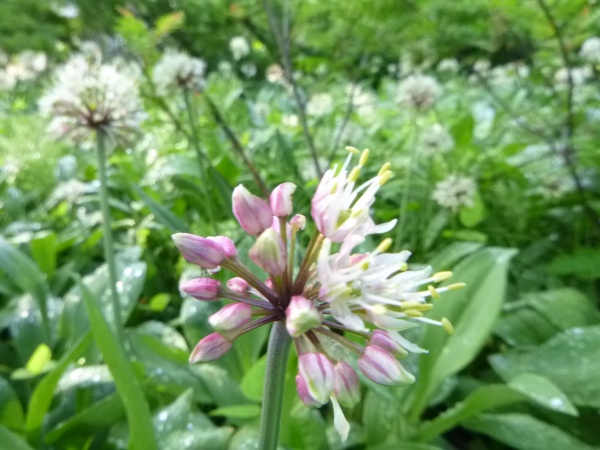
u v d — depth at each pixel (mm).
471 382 142
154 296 188
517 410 132
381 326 65
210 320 63
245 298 67
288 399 108
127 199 245
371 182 68
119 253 169
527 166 260
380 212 221
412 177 251
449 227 231
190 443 104
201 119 285
